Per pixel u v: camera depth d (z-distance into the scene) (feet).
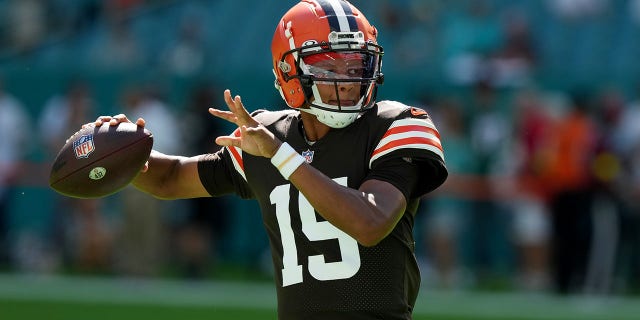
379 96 112.78
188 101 110.22
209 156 43.37
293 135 40.11
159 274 103.19
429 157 37.65
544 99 110.32
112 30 143.64
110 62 137.28
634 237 100.01
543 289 99.30
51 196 108.68
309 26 38.78
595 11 144.97
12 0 150.41
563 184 98.12
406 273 39.01
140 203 100.94
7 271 108.27
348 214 35.19
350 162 38.32
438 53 125.49
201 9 148.77
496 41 121.90
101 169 39.45
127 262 101.76
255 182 40.50
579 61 137.28
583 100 99.96
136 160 39.93
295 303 38.68
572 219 98.32
